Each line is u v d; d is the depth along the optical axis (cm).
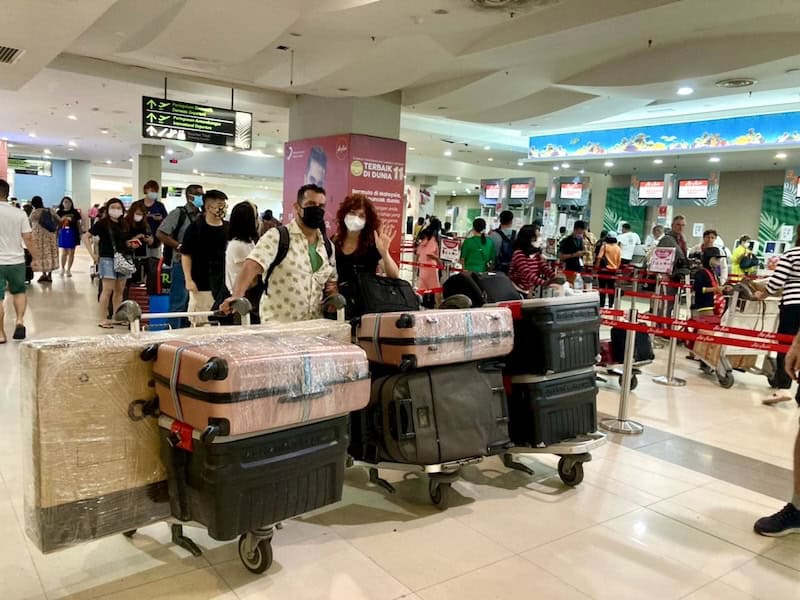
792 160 1384
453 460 301
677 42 752
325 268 334
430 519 300
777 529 297
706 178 1578
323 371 229
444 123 1470
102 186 3422
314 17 620
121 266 746
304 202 322
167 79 965
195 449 214
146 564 247
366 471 361
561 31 648
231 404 203
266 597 229
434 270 869
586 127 1475
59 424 211
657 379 632
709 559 275
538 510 316
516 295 413
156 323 626
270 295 315
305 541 273
